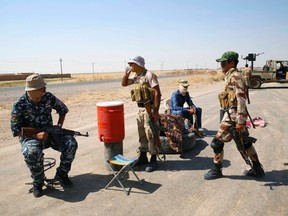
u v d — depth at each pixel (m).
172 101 6.71
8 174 4.69
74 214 3.36
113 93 20.64
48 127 4.04
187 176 4.43
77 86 32.19
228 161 5.05
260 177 4.26
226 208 3.40
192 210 3.38
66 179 4.11
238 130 3.88
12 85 38.88
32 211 3.45
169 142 5.43
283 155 5.29
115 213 3.35
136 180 4.31
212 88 25.00
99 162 5.18
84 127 8.29
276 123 8.19
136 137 6.96
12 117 3.87
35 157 3.73
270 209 3.35
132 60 4.57
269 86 25.78
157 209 3.42
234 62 3.96
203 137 6.88
